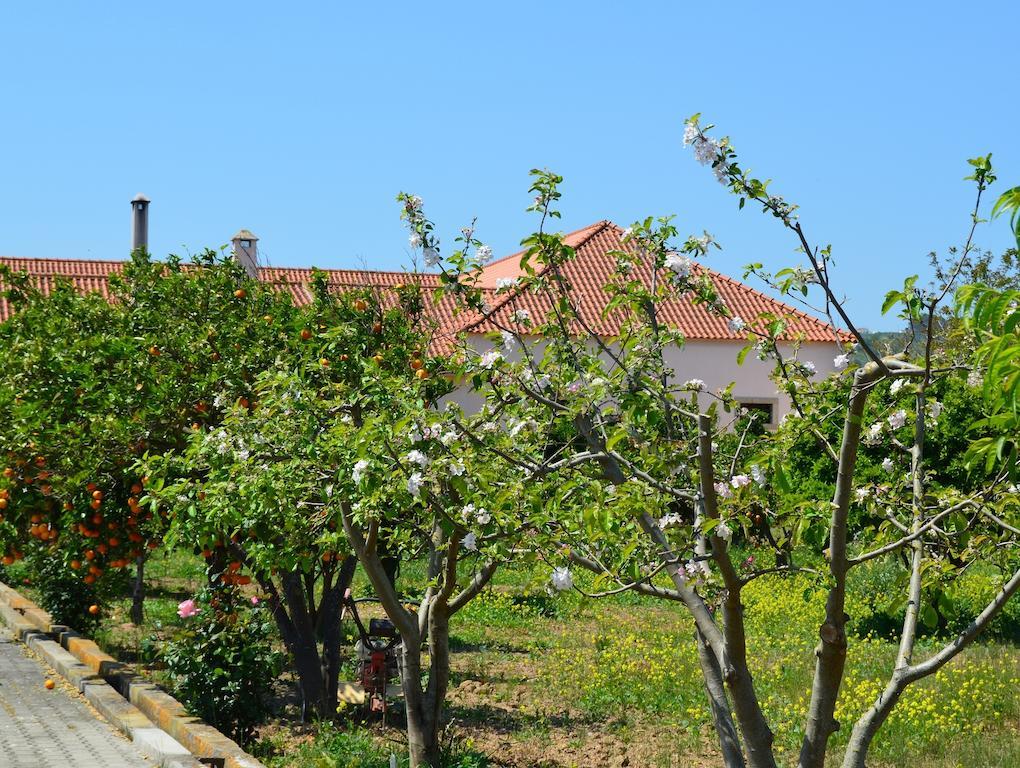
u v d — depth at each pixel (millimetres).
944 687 13094
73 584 14930
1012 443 5277
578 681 14047
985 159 5828
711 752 10992
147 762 8805
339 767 9578
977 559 6910
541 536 7113
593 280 28828
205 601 10609
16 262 31891
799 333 7219
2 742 9281
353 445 7520
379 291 11656
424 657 15352
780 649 16047
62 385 11039
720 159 5957
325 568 11984
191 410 10984
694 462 7137
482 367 7359
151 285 12414
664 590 7207
